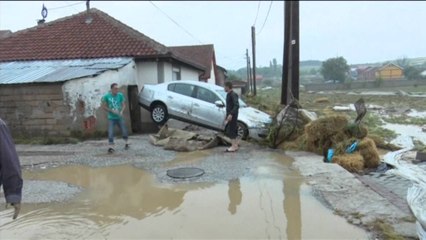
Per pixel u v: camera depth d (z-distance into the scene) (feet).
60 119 39.40
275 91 158.51
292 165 27.12
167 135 37.35
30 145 36.63
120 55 50.21
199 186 22.20
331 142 31.17
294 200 19.49
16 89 39.88
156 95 44.60
